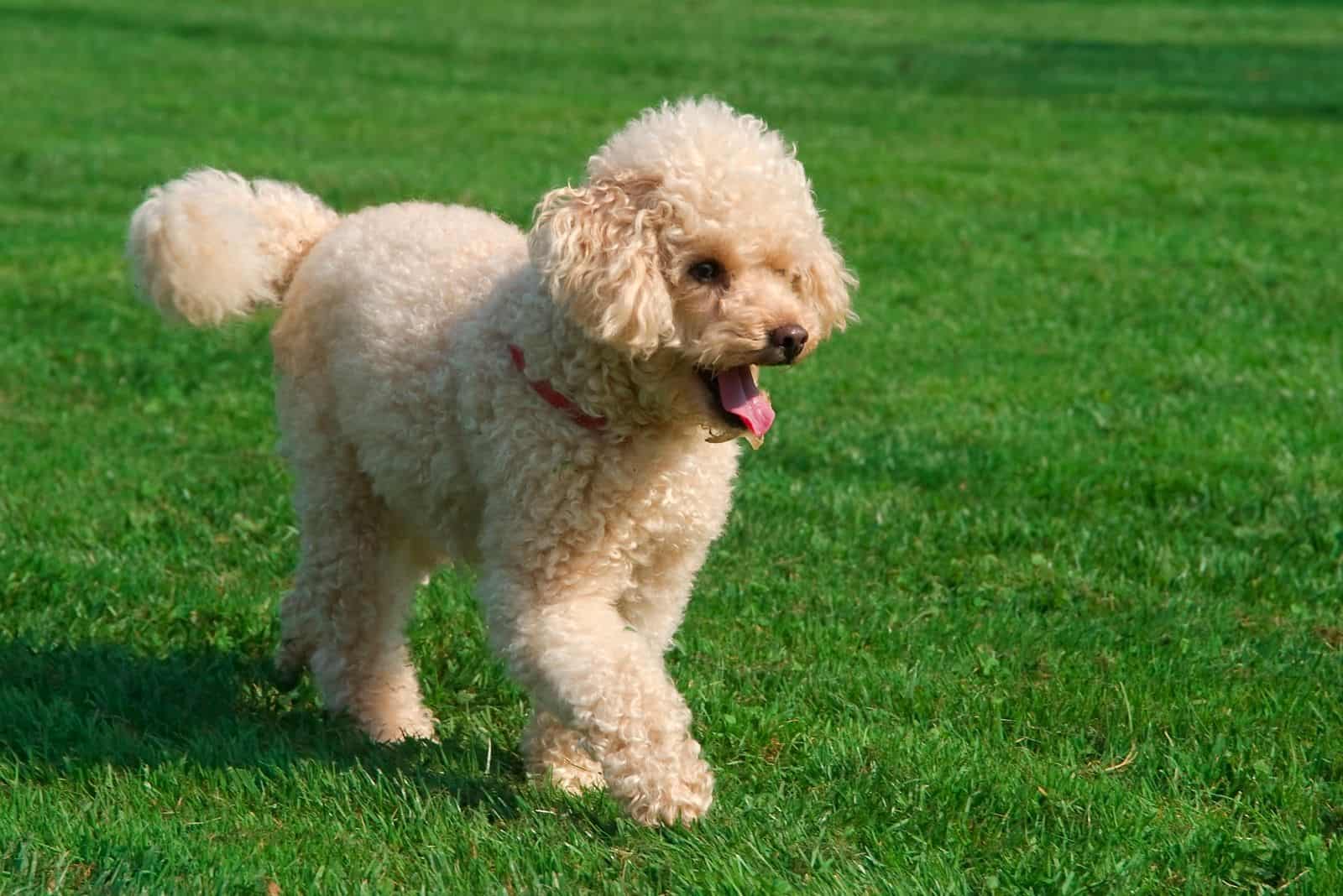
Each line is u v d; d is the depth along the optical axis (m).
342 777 4.64
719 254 4.38
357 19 30.47
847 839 4.31
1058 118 20.88
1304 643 5.82
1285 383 9.47
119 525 6.95
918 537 6.94
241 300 5.40
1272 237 14.02
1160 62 26.58
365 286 5.07
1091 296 11.91
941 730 5.03
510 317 4.54
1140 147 18.86
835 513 7.20
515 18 31.69
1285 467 7.81
